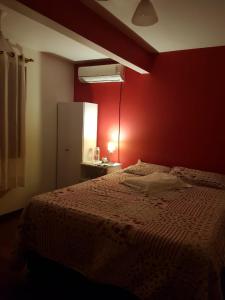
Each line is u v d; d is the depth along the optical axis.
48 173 4.34
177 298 1.58
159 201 2.46
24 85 3.51
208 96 3.48
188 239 1.67
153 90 3.86
